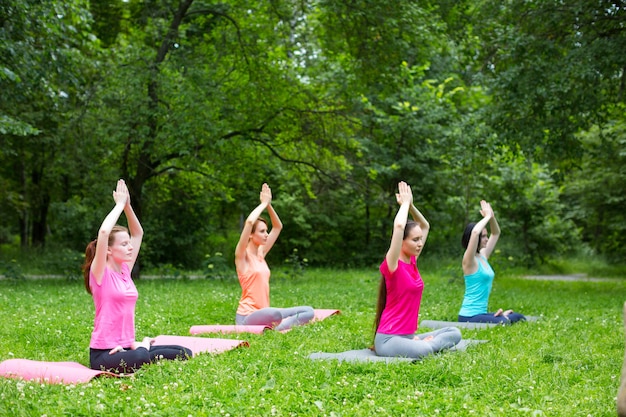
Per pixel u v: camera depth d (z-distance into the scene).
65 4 16.41
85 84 20.16
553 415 5.25
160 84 18.33
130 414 5.12
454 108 26.09
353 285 18.17
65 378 6.41
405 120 25.45
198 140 18.55
